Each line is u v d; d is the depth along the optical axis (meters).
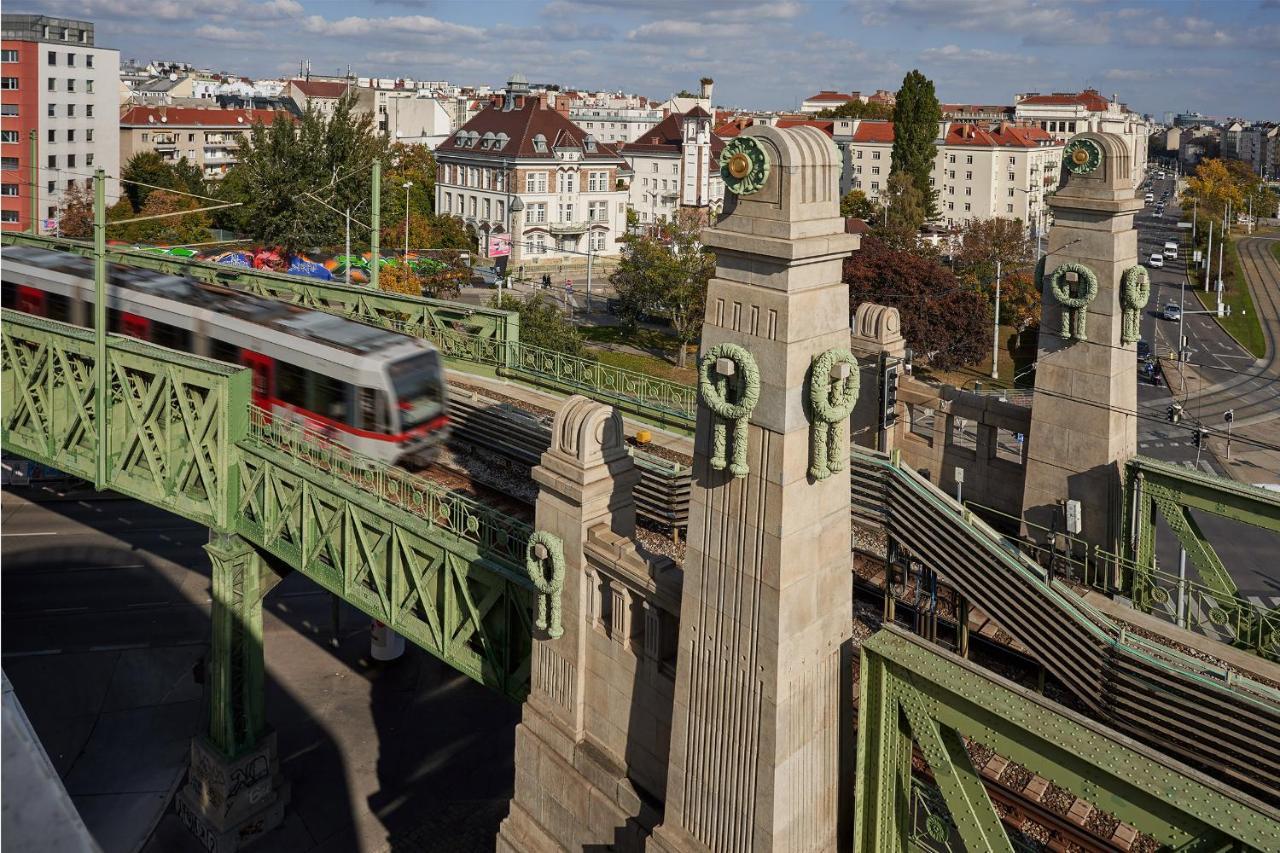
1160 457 61.25
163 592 41.69
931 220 126.12
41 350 26.52
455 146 120.62
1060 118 194.00
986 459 20.50
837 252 11.80
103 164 107.62
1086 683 13.39
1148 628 15.60
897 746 12.62
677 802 13.56
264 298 32.84
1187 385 78.31
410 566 19.36
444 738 33.09
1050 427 18.72
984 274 93.44
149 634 38.38
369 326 29.28
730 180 11.81
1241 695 11.71
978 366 79.88
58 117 101.62
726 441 12.20
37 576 42.47
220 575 25.11
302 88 171.38
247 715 27.05
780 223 11.35
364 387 26.44
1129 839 11.94
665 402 27.12
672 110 191.12
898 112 123.00
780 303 11.52
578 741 15.77
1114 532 18.11
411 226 96.00
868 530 19.81
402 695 35.44
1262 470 59.03
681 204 134.62
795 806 12.55
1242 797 9.26
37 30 103.69
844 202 128.12
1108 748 10.20
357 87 170.50
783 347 11.52
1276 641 15.98
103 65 105.75
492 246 115.00
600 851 15.23
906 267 73.94
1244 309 107.25
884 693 12.48
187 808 28.12
